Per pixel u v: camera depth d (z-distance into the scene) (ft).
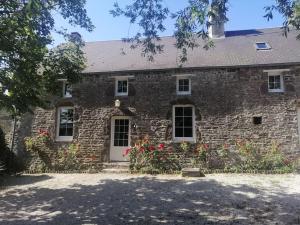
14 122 49.83
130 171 42.65
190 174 38.40
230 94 43.75
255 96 43.19
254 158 41.57
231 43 52.75
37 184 36.65
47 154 47.96
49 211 25.61
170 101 45.19
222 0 21.43
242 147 41.86
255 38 53.72
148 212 24.49
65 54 36.60
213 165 42.63
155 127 45.03
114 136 47.34
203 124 43.78
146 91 46.14
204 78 44.78
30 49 29.89
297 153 41.01
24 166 48.16
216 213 23.82
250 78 43.70
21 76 29.32
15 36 28.63
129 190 31.99
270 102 42.73
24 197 30.58
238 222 21.74
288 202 26.17
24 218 23.88
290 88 42.55
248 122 42.73
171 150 43.98
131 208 25.70
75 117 47.85
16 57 29.45
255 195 28.58
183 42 26.50
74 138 47.37
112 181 36.94
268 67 43.34
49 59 34.86
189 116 45.27
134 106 46.11
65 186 35.12
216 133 43.27
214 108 43.83
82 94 48.19
